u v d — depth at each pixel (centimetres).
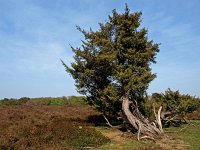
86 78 2611
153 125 2241
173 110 2783
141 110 2662
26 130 1916
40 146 1599
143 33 2667
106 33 2698
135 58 2583
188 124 2888
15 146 1552
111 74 2597
